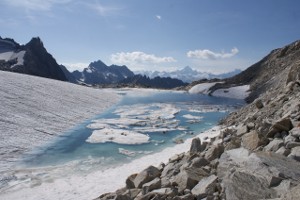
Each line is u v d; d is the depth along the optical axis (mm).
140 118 46062
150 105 68938
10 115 30531
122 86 183875
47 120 34438
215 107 66438
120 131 33500
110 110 56094
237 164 8938
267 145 11047
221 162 9852
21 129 28094
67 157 22719
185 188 10109
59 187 16094
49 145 26250
